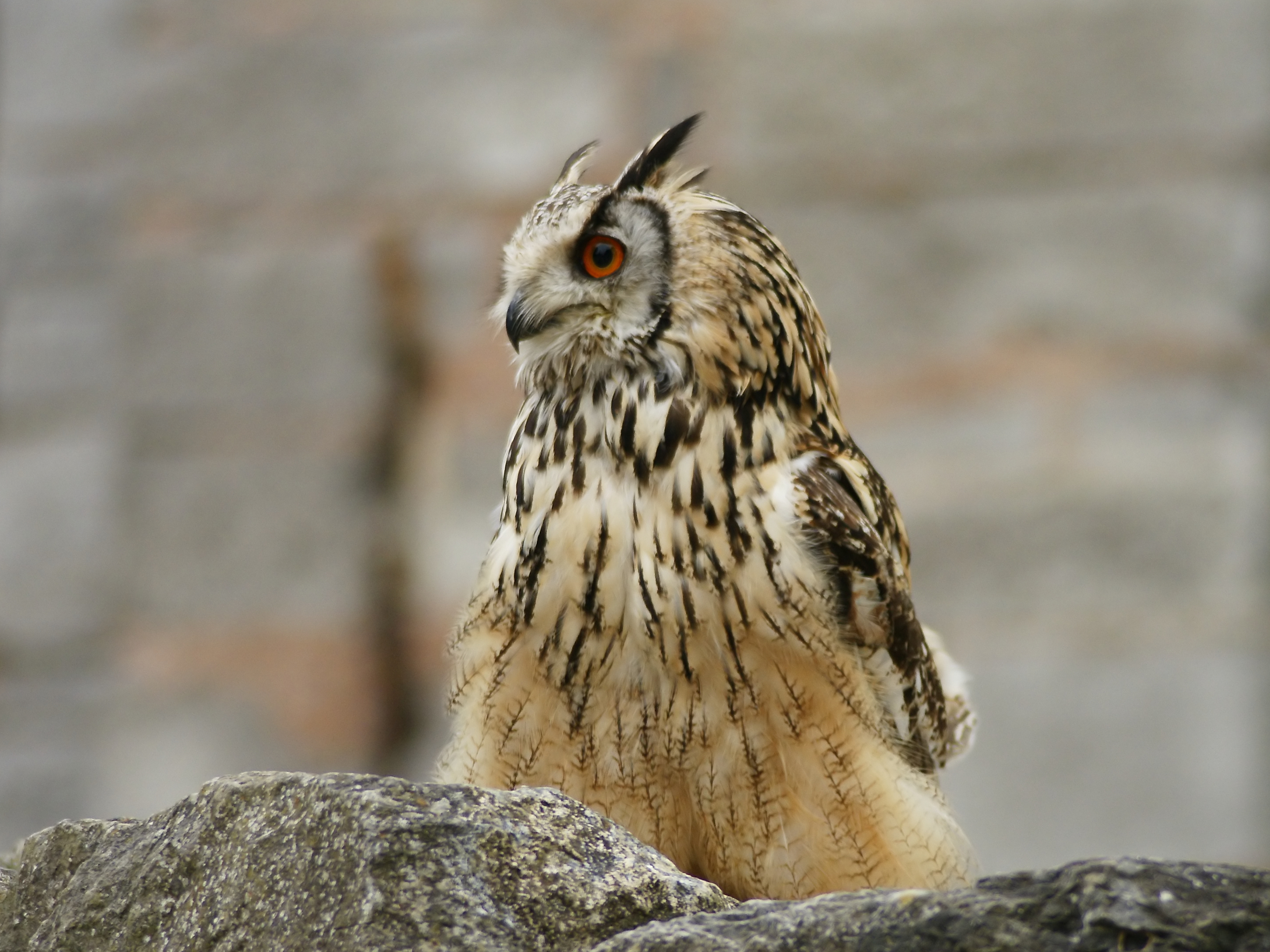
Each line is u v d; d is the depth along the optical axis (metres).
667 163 6.66
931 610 11.34
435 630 12.25
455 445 12.40
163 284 12.76
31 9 13.28
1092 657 11.11
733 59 12.18
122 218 12.90
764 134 12.07
